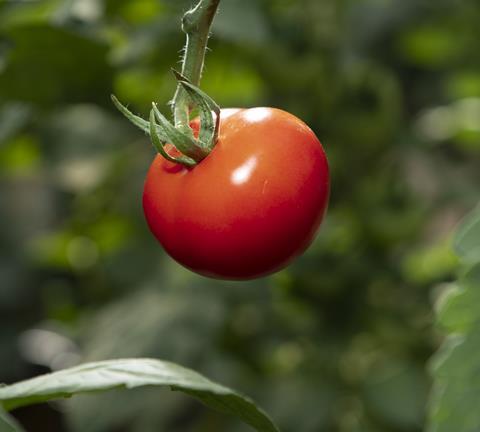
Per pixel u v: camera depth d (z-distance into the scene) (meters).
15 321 1.94
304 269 1.40
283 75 1.32
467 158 1.68
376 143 1.37
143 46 1.12
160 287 1.45
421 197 1.43
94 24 1.08
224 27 1.08
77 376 0.75
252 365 1.46
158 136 0.72
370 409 1.39
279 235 0.73
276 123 0.73
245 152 0.73
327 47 1.35
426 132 1.61
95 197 1.53
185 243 0.73
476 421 0.83
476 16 1.68
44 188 2.01
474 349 0.83
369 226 1.40
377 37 1.75
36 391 0.74
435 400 0.83
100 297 1.61
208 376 1.39
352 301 1.44
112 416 1.33
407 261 1.44
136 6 1.17
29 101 1.11
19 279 1.95
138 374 0.76
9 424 0.71
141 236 1.54
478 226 0.83
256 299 1.40
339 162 1.38
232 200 0.72
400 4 1.74
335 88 1.35
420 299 1.47
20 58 1.06
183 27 0.72
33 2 1.06
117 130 1.54
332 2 1.35
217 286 1.42
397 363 1.43
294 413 1.39
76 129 1.53
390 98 1.37
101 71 1.09
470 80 1.81
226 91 1.38
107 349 1.35
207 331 1.37
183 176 0.73
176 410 1.46
